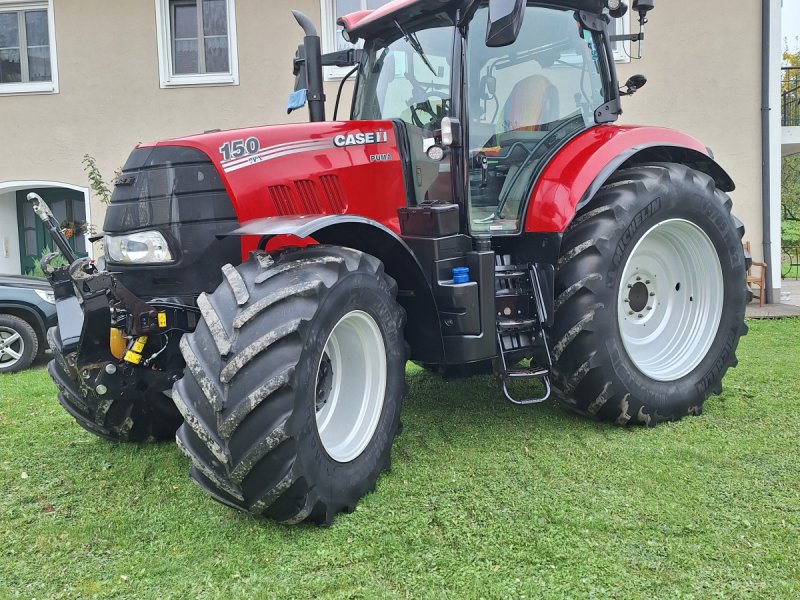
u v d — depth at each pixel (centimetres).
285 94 903
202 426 240
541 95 371
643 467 305
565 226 341
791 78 1683
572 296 343
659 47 855
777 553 229
